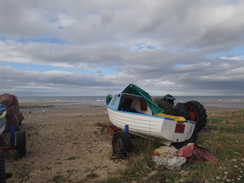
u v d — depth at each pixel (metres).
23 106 32.34
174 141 5.55
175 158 4.48
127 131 5.75
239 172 3.89
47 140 7.66
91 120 12.73
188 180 3.77
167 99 8.17
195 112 7.79
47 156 5.79
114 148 5.61
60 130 9.45
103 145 6.79
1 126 6.15
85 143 7.13
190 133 5.86
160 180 3.84
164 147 5.42
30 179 4.24
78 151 6.23
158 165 4.42
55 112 21.92
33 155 5.89
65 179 4.21
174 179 3.85
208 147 5.50
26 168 4.84
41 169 4.76
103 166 4.88
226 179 3.67
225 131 8.01
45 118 14.65
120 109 7.85
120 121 7.08
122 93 7.72
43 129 9.73
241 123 9.59
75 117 15.16
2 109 6.21
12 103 9.16
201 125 7.59
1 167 3.67
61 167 4.89
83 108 29.23
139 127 6.13
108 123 10.78
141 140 6.61
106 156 5.63
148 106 7.14
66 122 11.96
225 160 4.55
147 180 3.90
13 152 6.10
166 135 5.44
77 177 4.30
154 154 5.06
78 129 9.61
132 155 5.23
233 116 13.04
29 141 7.52
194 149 5.00
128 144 5.23
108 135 8.21
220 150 5.25
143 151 5.32
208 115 14.27
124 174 4.33
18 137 5.55
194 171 4.13
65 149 6.47
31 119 13.98
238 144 5.96
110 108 8.10
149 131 5.79
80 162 5.21
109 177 4.25
